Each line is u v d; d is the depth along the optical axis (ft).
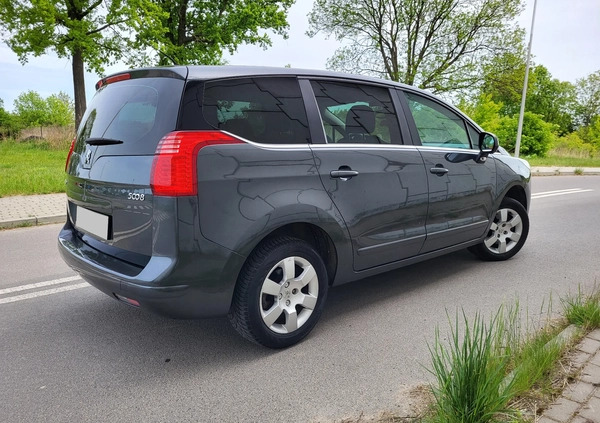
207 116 8.57
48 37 56.70
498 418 6.60
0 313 11.80
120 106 9.54
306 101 10.23
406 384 8.46
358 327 10.98
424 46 91.71
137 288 8.21
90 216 9.93
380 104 11.88
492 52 89.15
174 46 69.97
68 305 12.37
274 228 9.09
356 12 91.25
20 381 8.64
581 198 34.17
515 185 15.81
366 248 11.05
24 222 21.93
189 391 8.31
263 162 9.01
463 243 14.24
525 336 9.45
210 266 8.43
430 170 12.50
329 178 10.05
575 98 223.30
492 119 97.09
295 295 9.91
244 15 74.74
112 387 8.45
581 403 7.11
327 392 8.23
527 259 16.81
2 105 156.25
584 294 13.04
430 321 11.32
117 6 58.03
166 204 8.03
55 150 56.70
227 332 10.75
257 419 7.48
